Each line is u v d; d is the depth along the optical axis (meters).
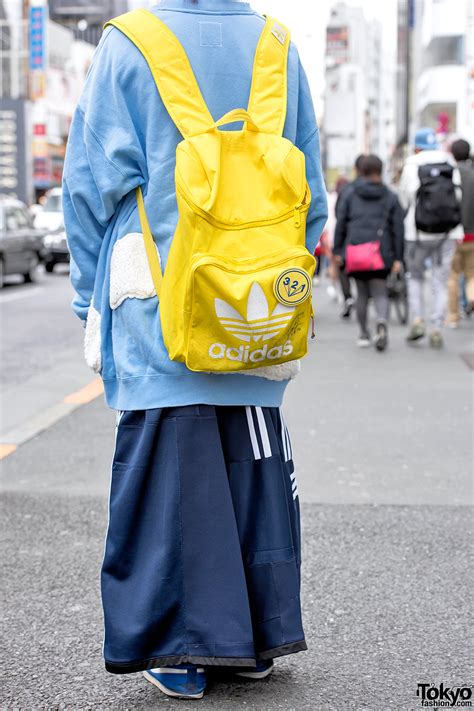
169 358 3.06
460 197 11.30
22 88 88.62
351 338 12.60
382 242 11.05
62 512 5.52
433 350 11.41
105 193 3.11
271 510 3.16
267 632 3.16
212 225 2.91
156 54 3.07
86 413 8.27
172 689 3.25
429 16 53.94
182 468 3.08
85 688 3.42
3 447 7.07
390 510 5.51
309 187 3.29
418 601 4.22
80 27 182.62
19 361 11.38
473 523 5.29
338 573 4.55
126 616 3.11
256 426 3.16
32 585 4.45
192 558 3.07
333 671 3.53
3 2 89.19
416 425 7.55
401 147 83.25
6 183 61.50
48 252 26.05
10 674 3.55
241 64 3.14
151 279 3.10
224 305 2.89
